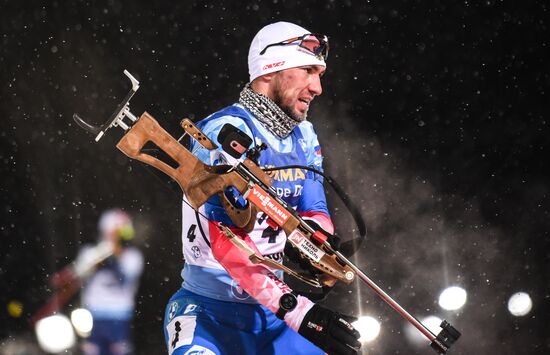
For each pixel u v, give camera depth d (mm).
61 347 21859
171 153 11242
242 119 12211
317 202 12758
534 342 21016
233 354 12172
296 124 12484
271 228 12289
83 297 23000
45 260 26875
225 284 12156
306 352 12445
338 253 11258
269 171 12234
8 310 23844
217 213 11648
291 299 11227
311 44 12336
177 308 12352
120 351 22125
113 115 11125
